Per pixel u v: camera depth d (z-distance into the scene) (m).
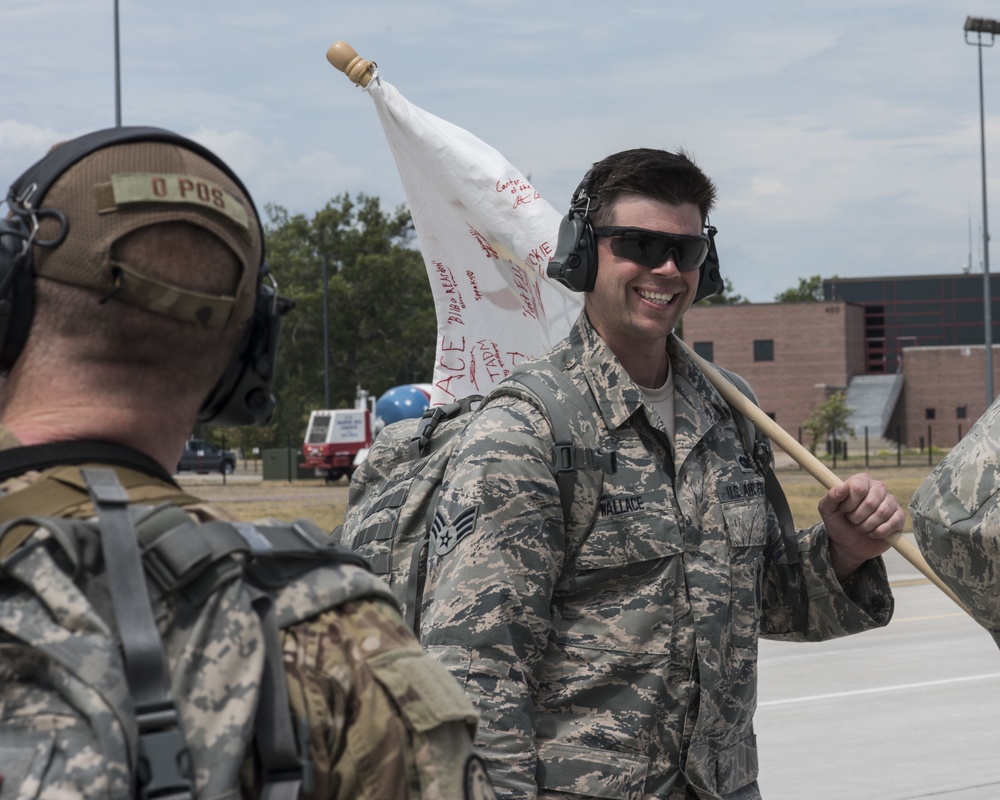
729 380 2.66
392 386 64.56
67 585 1.00
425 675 1.11
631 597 2.29
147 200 1.10
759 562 2.45
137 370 1.14
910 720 7.09
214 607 1.04
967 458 2.07
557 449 2.28
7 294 1.10
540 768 2.22
